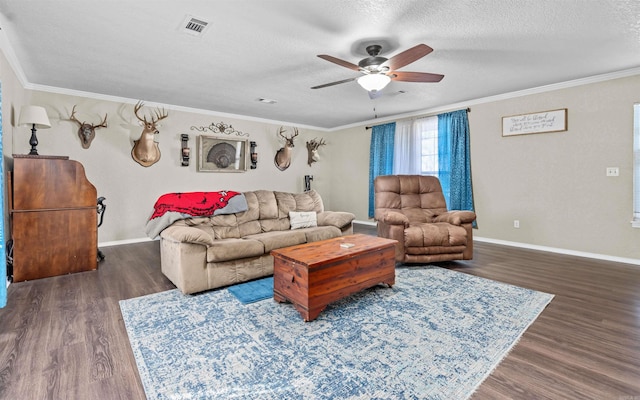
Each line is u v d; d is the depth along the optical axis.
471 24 2.53
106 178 4.68
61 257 3.25
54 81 3.96
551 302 2.53
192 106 5.34
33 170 3.09
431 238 3.52
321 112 5.82
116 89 4.33
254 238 3.31
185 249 2.69
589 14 2.37
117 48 2.98
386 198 4.18
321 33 2.69
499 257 3.98
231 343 1.93
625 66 3.46
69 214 3.28
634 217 3.66
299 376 1.61
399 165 5.95
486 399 1.44
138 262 3.76
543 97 4.26
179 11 2.34
